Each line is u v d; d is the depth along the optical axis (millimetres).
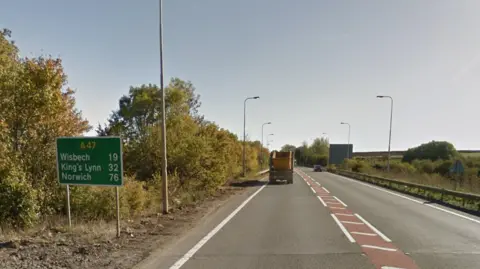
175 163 19078
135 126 22047
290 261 6598
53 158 10727
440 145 72750
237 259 6730
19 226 8812
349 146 63438
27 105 9898
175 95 37062
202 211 13203
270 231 9555
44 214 10039
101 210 11023
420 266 6266
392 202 16734
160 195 16062
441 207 14844
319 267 6211
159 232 9211
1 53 12617
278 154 33500
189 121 22656
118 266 6152
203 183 19922
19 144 10156
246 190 24328
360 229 9852
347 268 6156
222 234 9117
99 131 26406
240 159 46094
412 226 10312
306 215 12516
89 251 6934
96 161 8297
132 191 12766
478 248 7605
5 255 6395
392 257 6867
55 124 10828
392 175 31922
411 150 76312
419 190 20953
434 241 8297
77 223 9523
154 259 6684
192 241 8273
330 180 37156
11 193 8867
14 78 9727
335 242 8203
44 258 6348
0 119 9328
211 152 20422
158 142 19562
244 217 12023
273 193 21875
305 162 123938
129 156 20047
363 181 35125
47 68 10016
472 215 12586
